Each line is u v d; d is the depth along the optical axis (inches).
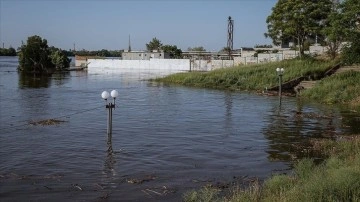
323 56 2135.8
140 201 432.1
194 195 430.9
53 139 733.3
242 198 400.2
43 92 1701.5
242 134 810.8
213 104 1310.3
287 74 1787.6
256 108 1213.1
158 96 1560.0
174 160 603.2
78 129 834.8
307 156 630.5
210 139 757.9
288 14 2066.9
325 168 496.7
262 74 1911.9
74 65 4722.0
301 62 1945.1
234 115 1070.4
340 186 370.3
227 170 555.8
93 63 4222.4
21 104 1273.4
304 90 1566.2
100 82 2320.4
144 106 1250.0
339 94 1386.6
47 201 427.8
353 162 495.2
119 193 456.1
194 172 543.5
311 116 1039.0
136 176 520.7
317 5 2007.9
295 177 474.9
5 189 463.8
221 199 430.0
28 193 451.8
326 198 355.6
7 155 616.1
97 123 914.1
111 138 740.7
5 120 944.3
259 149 681.6
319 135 801.6
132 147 679.7
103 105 1264.8
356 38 1424.7
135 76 2871.6
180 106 1256.8
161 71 3472.0
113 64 4087.1
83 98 1480.1
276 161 605.0
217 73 2139.5
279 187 430.0
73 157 608.4
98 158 605.0
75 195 447.2
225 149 679.7
